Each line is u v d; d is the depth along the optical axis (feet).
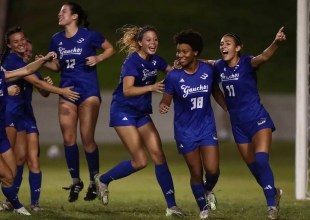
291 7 417.28
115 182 159.33
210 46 376.89
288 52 382.22
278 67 369.71
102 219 87.97
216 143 88.89
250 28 396.16
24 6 411.34
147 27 91.45
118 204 111.96
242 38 387.55
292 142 261.03
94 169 103.24
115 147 244.83
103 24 394.11
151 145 93.45
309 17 121.70
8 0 250.37
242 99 89.71
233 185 154.61
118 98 93.97
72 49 100.27
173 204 93.35
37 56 100.99
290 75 360.89
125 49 94.43
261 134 88.89
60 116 101.50
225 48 88.63
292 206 107.76
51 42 101.60
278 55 379.76
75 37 100.48
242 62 89.25
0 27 247.70
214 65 90.94
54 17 401.90
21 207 91.86
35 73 97.81
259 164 88.02
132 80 90.94
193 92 87.56
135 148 93.56
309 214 96.78
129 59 91.86
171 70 88.53
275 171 186.70
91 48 101.04
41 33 386.11
